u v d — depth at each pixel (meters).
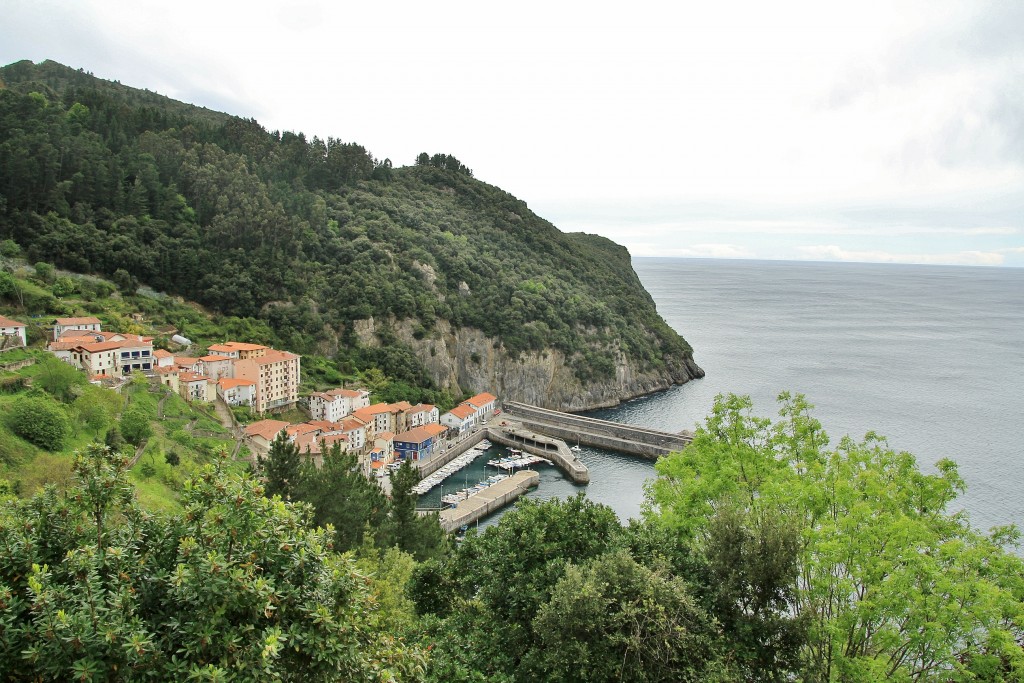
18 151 130.38
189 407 101.75
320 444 108.12
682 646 23.59
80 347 95.88
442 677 25.73
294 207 178.88
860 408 146.25
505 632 28.05
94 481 18.56
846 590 25.95
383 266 171.00
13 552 16.52
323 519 50.91
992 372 191.75
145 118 188.88
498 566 29.75
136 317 125.88
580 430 145.38
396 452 123.81
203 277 144.50
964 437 121.75
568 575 25.41
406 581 40.66
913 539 24.75
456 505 103.00
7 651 14.48
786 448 34.50
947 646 23.59
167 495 61.38
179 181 162.00
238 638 15.66
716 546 27.22
